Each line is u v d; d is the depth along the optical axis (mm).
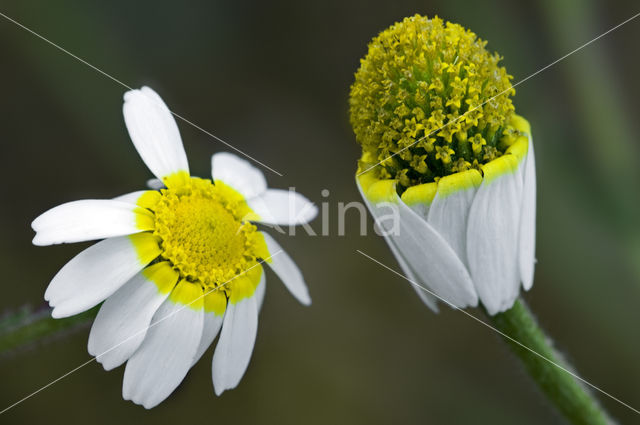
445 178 160
